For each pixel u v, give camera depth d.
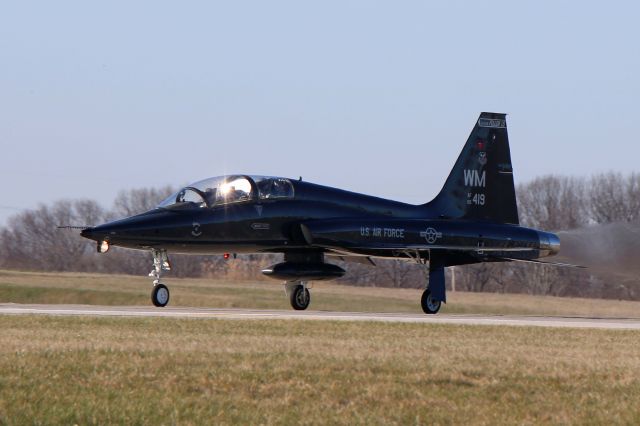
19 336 46.91
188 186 81.31
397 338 51.50
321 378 36.12
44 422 28.52
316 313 77.69
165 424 28.75
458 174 94.12
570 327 64.00
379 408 31.64
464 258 91.31
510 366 40.69
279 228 82.56
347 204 86.75
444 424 30.02
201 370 36.88
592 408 32.62
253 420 29.53
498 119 96.88
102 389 33.03
